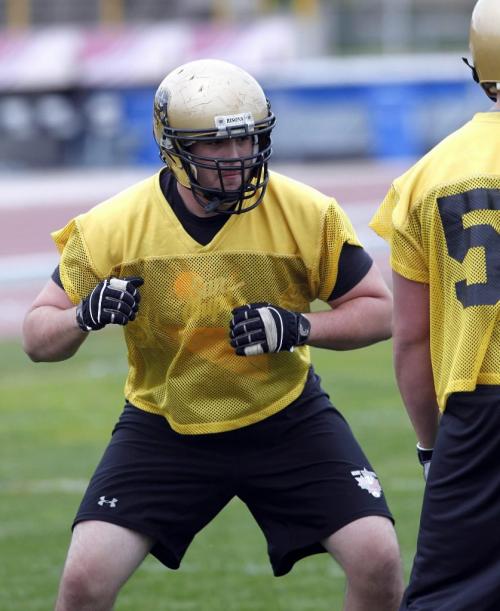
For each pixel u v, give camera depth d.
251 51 92.69
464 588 10.59
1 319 47.44
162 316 12.73
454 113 87.00
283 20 96.50
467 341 10.64
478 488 10.62
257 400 12.80
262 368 12.78
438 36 100.44
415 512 22.23
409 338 11.42
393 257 11.32
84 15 100.38
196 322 12.65
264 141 12.37
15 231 66.94
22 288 52.31
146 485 12.80
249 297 12.68
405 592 11.03
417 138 87.50
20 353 41.66
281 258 12.59
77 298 12.82
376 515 12.48
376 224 11.55
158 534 12.68
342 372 36.78
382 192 77.25
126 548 12.46
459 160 10.98
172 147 12.27
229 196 12.16
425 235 11.05
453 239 10.84
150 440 13.02
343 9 101.06
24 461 27.34
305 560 20.30
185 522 12.89
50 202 75.12
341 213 12.72
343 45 100.62
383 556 12.20
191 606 17.78
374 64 92.44
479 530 10.55
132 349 13.23
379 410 31.31
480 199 10.79
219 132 12.00
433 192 10.96
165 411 12.96
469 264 10.72
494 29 11.12
